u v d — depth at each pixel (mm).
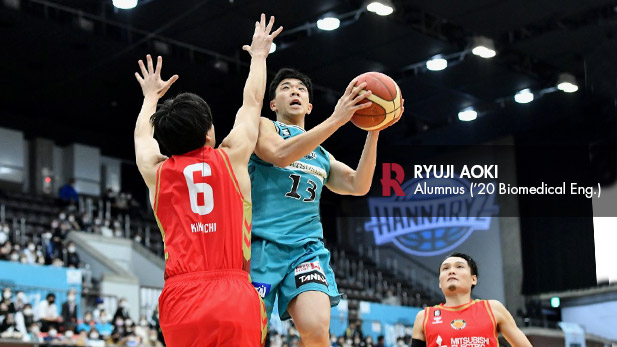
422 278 27500
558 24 18969
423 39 19484
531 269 25297
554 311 24562
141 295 20172
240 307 3535
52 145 25141
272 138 4059
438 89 22641
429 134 26094
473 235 26781
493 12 18359
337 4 17531
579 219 24641
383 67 21156
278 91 4480
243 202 3727
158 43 19391
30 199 23172
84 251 21031
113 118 25250
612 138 23875
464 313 5664
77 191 25156
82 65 20562
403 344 21828
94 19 18234
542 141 25734
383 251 28719
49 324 15500
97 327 16734
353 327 21391
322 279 4117
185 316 3527
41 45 19219
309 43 19516
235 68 20672
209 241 3617
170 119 3723
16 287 16781
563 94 22766
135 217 25656
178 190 3680
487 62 20812
